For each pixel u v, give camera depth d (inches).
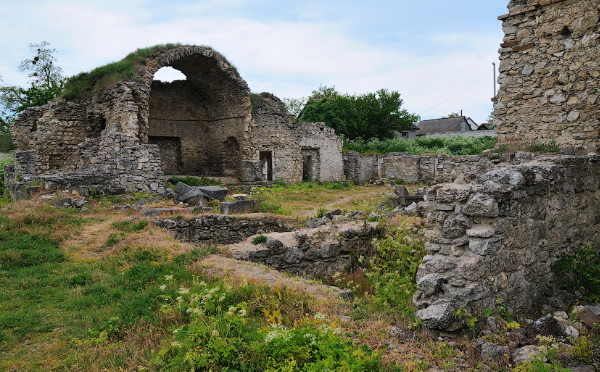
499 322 217.9
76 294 272.8
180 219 446.9
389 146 1599.4
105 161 748.6
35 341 212.5
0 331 221.1
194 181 974.4
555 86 414.9
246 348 178.5
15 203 547.5
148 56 927.0
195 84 1161.4
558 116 413.4
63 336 216.5
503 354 189.3
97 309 248.7
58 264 334.0
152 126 1152.2
